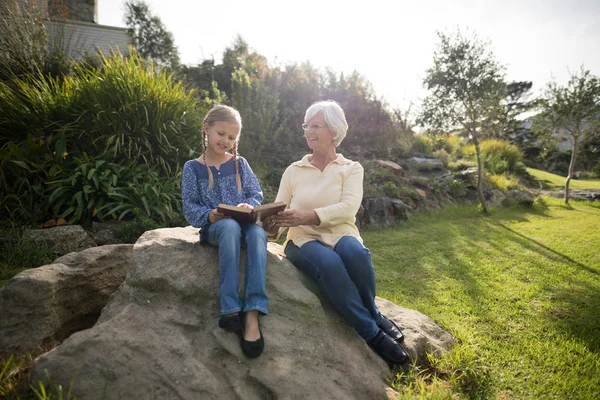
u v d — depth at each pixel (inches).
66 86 209.6
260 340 71.5
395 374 84.0
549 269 174.4
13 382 65.8
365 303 88.4
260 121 317.1
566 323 116.4
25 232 145.6
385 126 444.5
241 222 85.4
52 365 62.9
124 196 176.6
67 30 325.7
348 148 413.4
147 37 452.4
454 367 86.7
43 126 192.4
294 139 373.7
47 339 80.7
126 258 102.0
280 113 380.8
